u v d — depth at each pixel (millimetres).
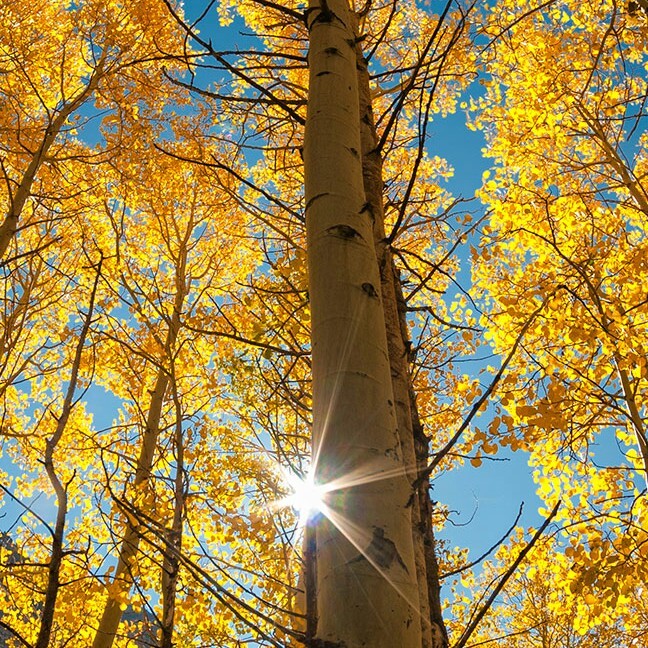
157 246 6965
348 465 1233
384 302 2225
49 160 5625
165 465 4930
